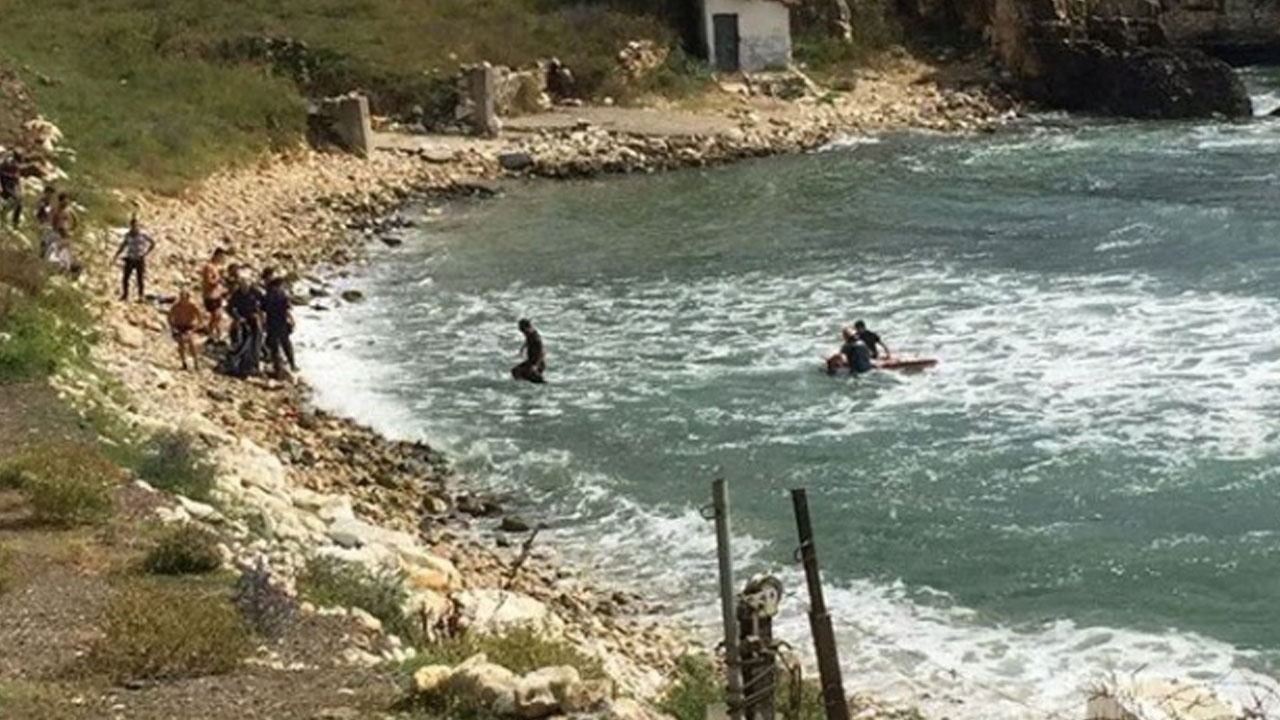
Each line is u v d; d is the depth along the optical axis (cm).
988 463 2812
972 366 3338
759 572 2442
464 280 4216
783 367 3406
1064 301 3781
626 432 3056
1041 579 2384
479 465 2911
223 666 1612
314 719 1471
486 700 1495
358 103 5512
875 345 3356
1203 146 5809
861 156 5816
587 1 6694
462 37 6303
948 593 2355
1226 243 4253
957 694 2062
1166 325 3541
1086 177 5300
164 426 2659
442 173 5438
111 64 5706
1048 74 6725
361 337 3694
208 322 3494
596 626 2217
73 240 3844
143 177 4731
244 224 4597
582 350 3591
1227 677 2075
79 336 3131
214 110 5403
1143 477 2714
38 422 2492
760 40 6675
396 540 2338
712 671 1956
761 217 4888
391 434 3067
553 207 5103
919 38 7031
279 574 1931
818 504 2678
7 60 5403
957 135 6188
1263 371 3195
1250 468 2723
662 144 5791
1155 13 6794
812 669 2102
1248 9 7481
